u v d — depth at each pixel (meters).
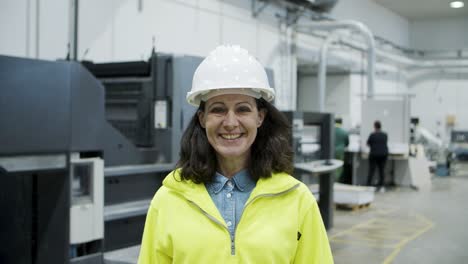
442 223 5.71
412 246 4.62
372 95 8.52
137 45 5.31
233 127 1.14
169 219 1.16
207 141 1.21
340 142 8.00
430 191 8.40
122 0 5.11
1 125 2.11
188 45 6.02
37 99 2.24
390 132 8.45
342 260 4.13
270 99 1.23
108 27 4.96
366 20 10.58
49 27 4.37
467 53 12.61
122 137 3.11
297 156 4.57
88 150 2.49
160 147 3.38
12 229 2.54
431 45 13.02
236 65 1.14
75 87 2.39
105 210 2.83
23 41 4.15
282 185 1.15
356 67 10.64
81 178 2.59
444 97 13.07
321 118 5.07
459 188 8.83
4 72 2.13
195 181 1.18
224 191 1.19
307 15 8.58
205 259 1.10
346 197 6.46
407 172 8.88
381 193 8.09
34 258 2.51
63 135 2.34
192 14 6.06
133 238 3.06
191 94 1.17
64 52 4.51
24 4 4.15
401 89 13.05
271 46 7.76
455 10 11.91
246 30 7.11
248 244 1.10
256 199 1.14
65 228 2.40
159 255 1.17
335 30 8.65
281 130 1.23
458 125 12.91
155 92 3.42
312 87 10.62
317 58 9.17
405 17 12.80
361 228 5.39
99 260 2.58
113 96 3.62
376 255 4.30
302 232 1.16
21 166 2.18
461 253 4.40
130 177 3.08
